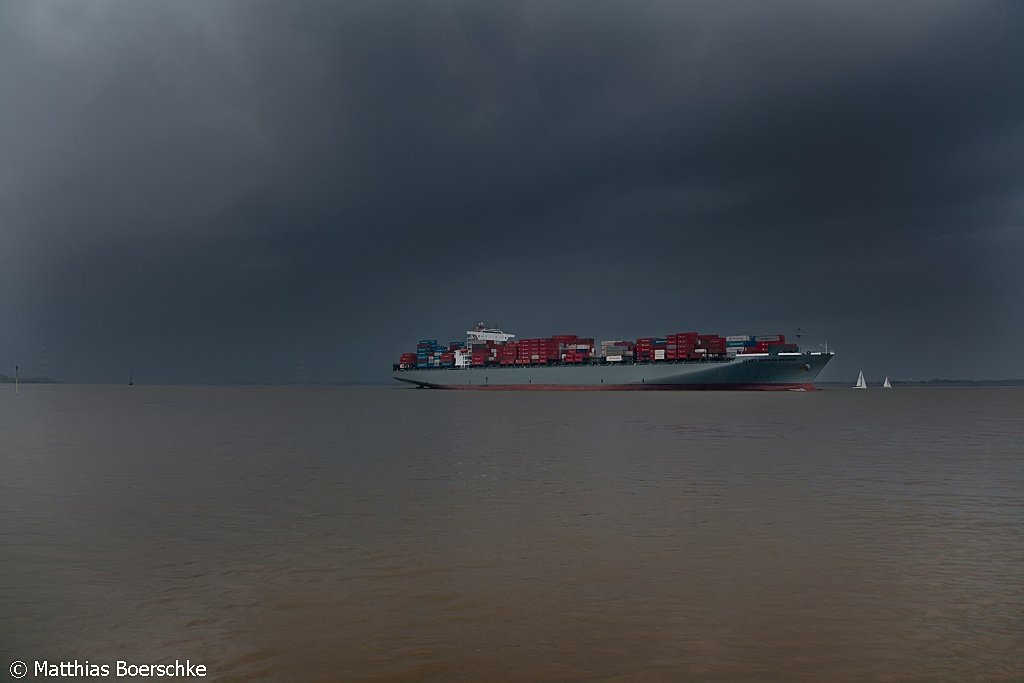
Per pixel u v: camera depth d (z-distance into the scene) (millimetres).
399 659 7816
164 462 25672
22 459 26703
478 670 7547
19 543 12898
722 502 16953
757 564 11383
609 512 15711
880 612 9148
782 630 8570
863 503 16781
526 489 19016
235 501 17219
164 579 10656
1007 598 9672
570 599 9727
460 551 12258
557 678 7367
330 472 22781
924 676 7352
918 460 25969
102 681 7270
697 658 7801
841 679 7301
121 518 15133
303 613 9211
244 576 10805
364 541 13000
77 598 9812
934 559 11633
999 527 14055
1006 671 7457
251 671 7535
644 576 10758
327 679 7348
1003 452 28766
